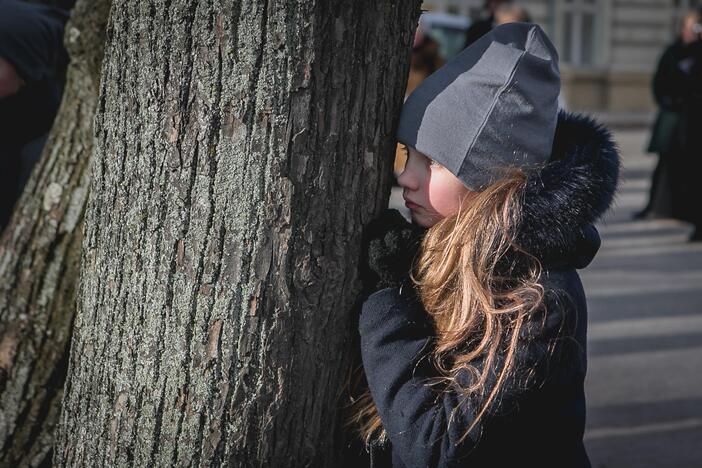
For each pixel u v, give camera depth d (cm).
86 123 208
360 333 157
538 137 157
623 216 884
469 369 149
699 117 775
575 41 1920
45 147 215
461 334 151
